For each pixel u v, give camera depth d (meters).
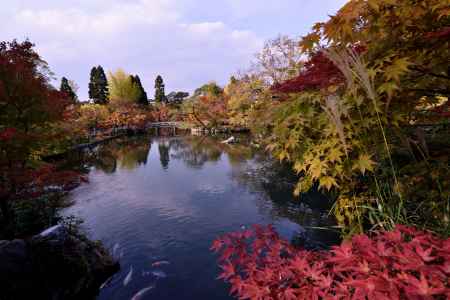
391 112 2.06
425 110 3.05
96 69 49.16
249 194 9.44
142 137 33.44
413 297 0.91
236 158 16.66
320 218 6.92
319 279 1.31
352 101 2.00
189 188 10.73
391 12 1.95
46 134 6.28
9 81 5.80
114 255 5.61
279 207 7.98
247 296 1.41
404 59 1.74
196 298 4.26
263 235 1.84
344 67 1.79
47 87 6.89
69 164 16.28
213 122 36.03
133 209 8.48
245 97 23.80
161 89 66.00
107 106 38.75
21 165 6.30
